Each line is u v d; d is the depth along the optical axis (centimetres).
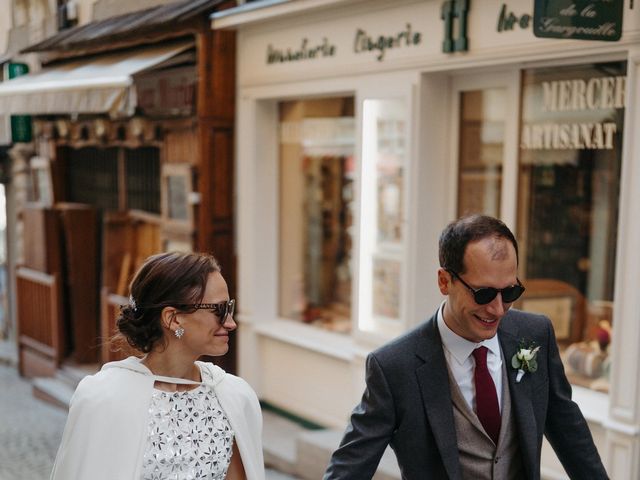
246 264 743
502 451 272
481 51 505
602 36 421
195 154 741
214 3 698
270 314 750
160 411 246
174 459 242
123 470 236
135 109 764
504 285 254
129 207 908
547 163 518
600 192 491
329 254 701
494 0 494
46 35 1007
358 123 610
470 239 255
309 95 677
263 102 727
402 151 576
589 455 287
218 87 727
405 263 573
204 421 253
